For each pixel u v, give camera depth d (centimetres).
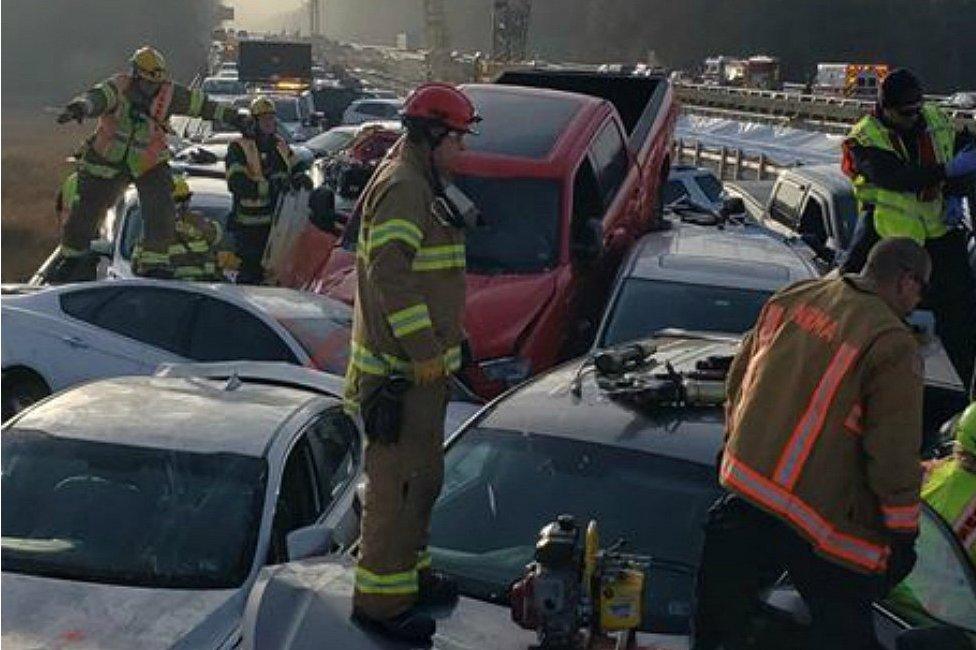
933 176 684
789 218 1277
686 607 405
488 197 923
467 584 415
